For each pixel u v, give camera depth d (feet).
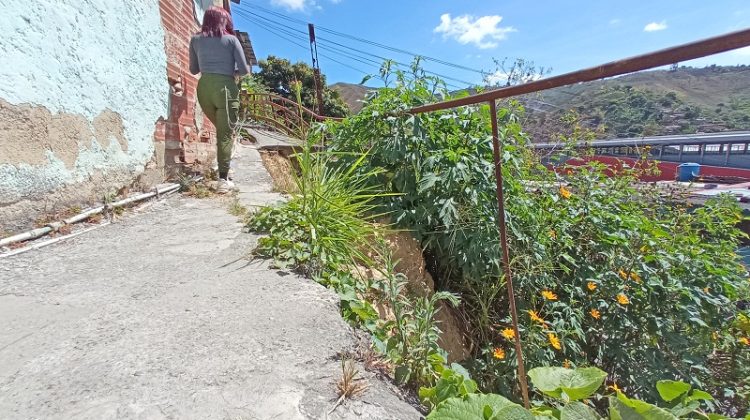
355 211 8.00
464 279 8.45
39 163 6.93
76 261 6.18
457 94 9.87
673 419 2.84
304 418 3.00
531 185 10.49
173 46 12.53
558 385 3.73
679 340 8.18
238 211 9.20
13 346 3.81
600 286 8.61
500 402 3.19
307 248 6.53
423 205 8.38
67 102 7.54
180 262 6.21
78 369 3.45
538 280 8.19
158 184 11.32
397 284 5.82
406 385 4.16
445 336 7.73
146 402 3.06
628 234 9.33
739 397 8.94
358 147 9.93
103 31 8.63
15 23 6.31
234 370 3.53
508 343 7.67
